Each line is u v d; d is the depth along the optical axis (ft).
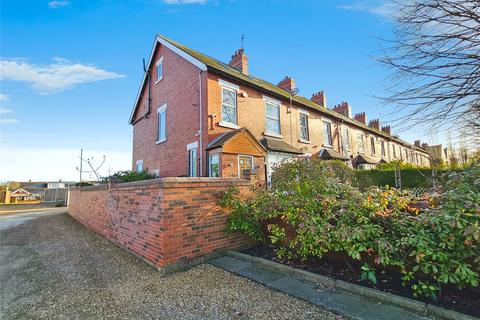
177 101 37.91
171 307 10.40
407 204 12.87
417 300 9.52
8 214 53.47
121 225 20.51
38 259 18.28
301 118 48.75
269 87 44.19
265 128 39.24
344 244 11.88
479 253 8.89
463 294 9.86
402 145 92.63
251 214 17.38
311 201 14.21
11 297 12.02
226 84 34.37
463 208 9.60
